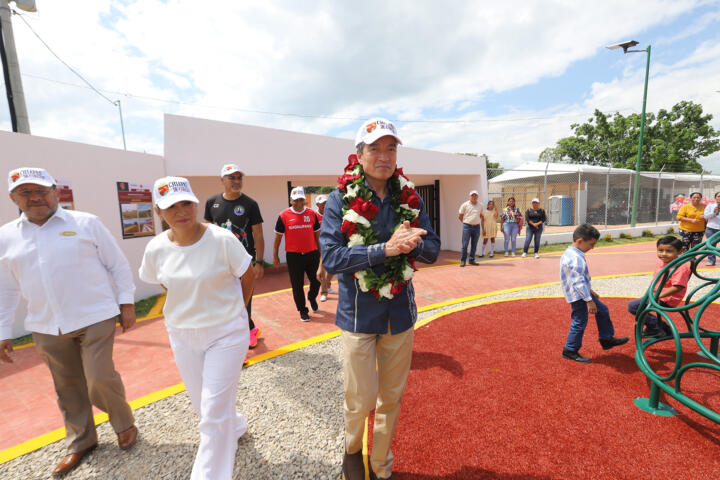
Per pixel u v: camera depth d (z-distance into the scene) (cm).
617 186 1870
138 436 263
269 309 581
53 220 222
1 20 769
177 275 197
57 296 218
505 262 967
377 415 202
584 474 205
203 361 212
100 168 595
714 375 311
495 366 343
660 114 3106
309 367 364
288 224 495
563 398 284
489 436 242
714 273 703
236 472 224
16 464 240
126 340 462
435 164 1013
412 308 196
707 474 201
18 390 346
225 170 381
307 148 871
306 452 241
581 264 331
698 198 820
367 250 171
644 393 288
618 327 435
